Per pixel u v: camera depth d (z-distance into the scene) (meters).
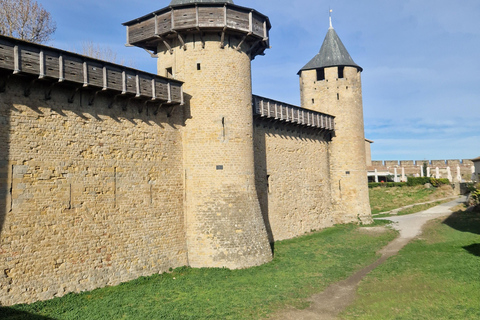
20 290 12.58
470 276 15.39
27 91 13.21
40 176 13.44
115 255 15.54
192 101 18.81
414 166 58.69
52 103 13.99
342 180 31.73
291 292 14.70
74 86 14.44
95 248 14.88
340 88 32.16
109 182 15.64
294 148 27.62
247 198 18.92
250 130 19.84
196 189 18.44
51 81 13.61
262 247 18.72
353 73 32.59
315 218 29.17
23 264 12.74
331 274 17.08
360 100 33.12
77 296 13.75
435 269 16.86
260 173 23.75
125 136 16.45
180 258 18.02
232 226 18.02
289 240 24.98
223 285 15.41
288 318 12.42
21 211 12.84
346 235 26.45
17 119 12.98
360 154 32.31
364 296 14.37
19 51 12.58
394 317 12.37
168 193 17.98
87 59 14.49
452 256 18.81
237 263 17.70
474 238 22.81
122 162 16.22
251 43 20.38
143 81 16.58
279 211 25.23
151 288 14.97
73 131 14.58
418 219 32.00
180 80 19.06
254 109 22.72
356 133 32.22
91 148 15.12
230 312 12.70
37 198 13.30
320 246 23.03
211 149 18.50
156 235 17.19
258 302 13.63
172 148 18.44
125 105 16.52
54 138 13.96
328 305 13.54
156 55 20.34
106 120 15.78
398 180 56.59
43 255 13.29
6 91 12.78
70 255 14.06
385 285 15.47
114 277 15.36
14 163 12.79
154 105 17.78
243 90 19.58
